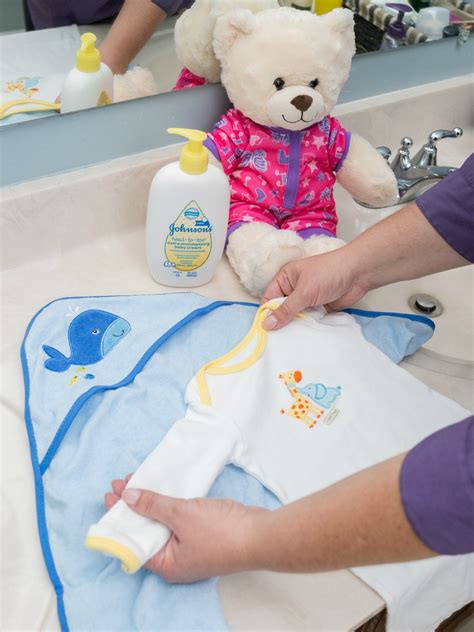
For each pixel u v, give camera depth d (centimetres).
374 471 51
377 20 114
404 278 87
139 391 77
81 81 93
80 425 74
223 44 91
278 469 71
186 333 86
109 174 96
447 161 132
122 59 95
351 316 91
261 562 56
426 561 64
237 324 88
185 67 99
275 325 84
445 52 128
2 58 89
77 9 91
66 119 92
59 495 67
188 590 61
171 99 100
